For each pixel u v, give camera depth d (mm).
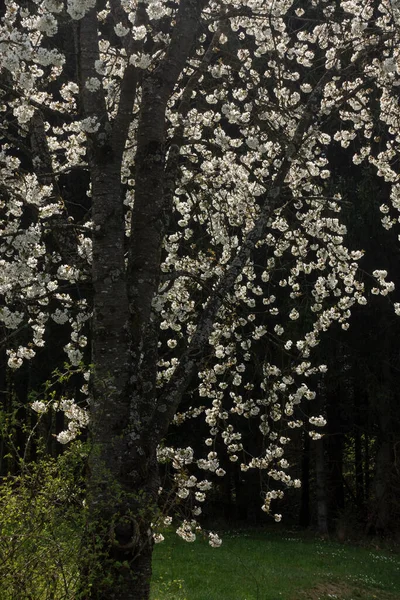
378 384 16156
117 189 4527
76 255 4879
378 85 6355
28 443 3852
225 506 19688
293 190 6727
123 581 3826
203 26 5449
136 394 4211
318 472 17734
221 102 7590
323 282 6887
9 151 10141
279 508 22484
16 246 4699
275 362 12656
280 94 6750
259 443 16844
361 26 6066
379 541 16562
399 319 15750
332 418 18766
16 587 3457
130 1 5188
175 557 11258
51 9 4172
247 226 6797
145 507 3982
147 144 4676
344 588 10727
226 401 15031
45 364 13773
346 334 16016
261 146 6344
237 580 10070
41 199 5039
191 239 7637
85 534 3645
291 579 10656
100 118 4508
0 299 6152
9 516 3672
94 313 4363
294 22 8297
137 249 4547
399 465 16703
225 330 6648
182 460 5488
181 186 6633
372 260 15211
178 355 9258
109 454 4066
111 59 6328
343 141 7168
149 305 4473
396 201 6820
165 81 4793
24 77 4453
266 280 7211
